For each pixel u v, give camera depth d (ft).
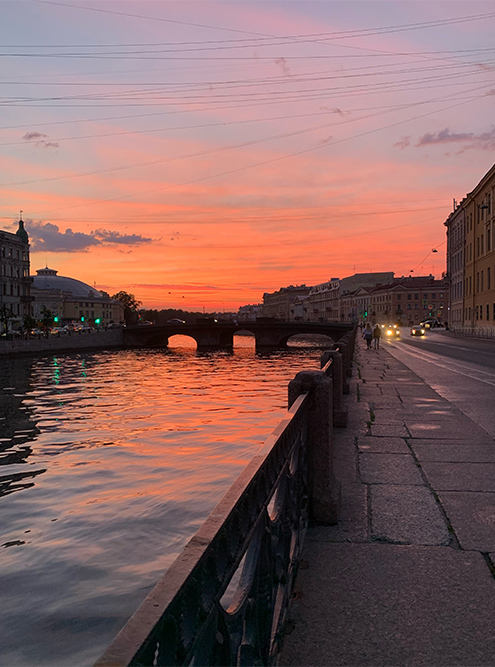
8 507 43.62
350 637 8.64
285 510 9.57
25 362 205.26
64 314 522.06
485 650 8.22
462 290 229.25
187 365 207.92
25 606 26.48
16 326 296.51
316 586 10.34
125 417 91.04
